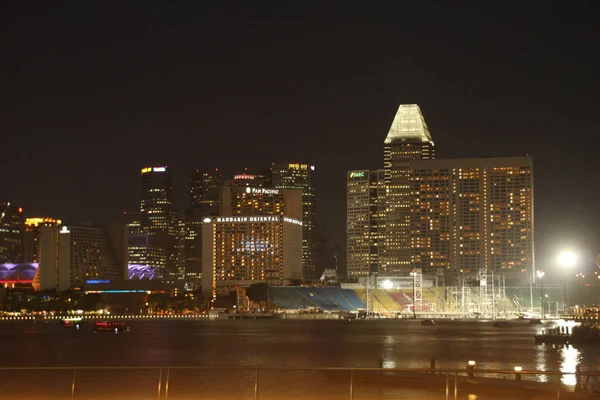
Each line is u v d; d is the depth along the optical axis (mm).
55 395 111750
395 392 104625
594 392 96000
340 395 103750
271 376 141250
